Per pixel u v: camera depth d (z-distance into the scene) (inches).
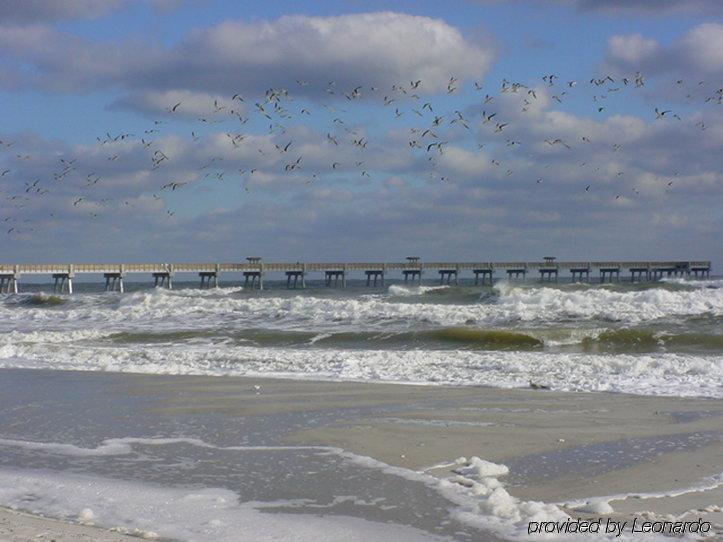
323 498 395.2
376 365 877.2
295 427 570.9
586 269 3292.3
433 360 900.6
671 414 605.0
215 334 1263.5
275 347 1137.4
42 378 841.5
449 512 367.9
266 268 3019.2
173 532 344.5
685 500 387.9
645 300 1382.9
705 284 1995.6
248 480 430.6
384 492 402.9
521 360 882.8
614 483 422.0
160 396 712.4
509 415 607.2
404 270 3161.9
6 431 573.6
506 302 1528.1
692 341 1083.9
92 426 585.3
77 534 332.8
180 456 489.1
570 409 630.5
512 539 330.3
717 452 483.8
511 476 439.2
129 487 417.4
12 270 2765.7
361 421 588.4
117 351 1041.5
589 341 1112.2
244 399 690.2
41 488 417.4
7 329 1438.2
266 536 338.6
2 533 332.2
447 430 553.6
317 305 1505.9
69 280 2829.7
